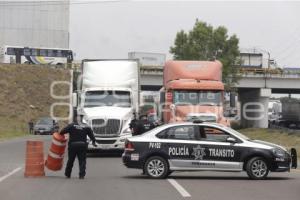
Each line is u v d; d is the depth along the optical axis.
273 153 21.80
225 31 80.12
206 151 21.83
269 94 100.50
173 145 21.97
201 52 79.94
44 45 141.75
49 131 68.50
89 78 35.53
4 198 16.84
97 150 34.50
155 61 104.38
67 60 106.25
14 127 76.94
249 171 21.83
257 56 104.50
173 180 21.64
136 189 18.91
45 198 16.84
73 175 23.61
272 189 18.98
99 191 18.41
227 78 80.12
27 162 22.89
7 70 94.12
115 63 36.22
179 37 81.50
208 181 21.41
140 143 22.12
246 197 17.03
